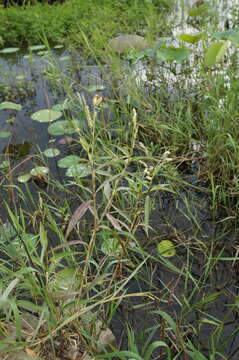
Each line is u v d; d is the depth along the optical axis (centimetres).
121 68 295
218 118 218
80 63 372
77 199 196
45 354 106
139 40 337
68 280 117
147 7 510
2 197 198
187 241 164
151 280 139
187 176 207
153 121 234
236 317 129
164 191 196
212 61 238
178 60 260
